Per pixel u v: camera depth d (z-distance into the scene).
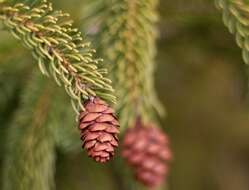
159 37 0.64
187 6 0.58
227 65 0.69
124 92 0.48
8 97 0.58
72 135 0.54
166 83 0.69
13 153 0.52
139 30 0.49
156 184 0.50
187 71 0.69
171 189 0.70
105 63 0.48
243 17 0.46
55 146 0.57
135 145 0.49
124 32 0.49
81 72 0.39
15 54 0.57
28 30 0.40
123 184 0.62
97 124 0.37
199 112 0.72
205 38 0.65
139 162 0.49
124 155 0.50
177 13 0.59
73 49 0.39
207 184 0.72
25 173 0.52
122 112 0.47
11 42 0.57
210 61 0.68
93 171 0.62
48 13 0.41
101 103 0.38
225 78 0.71
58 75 0.39
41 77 0.55
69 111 0.54
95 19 0.50
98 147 0.37
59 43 0.39
